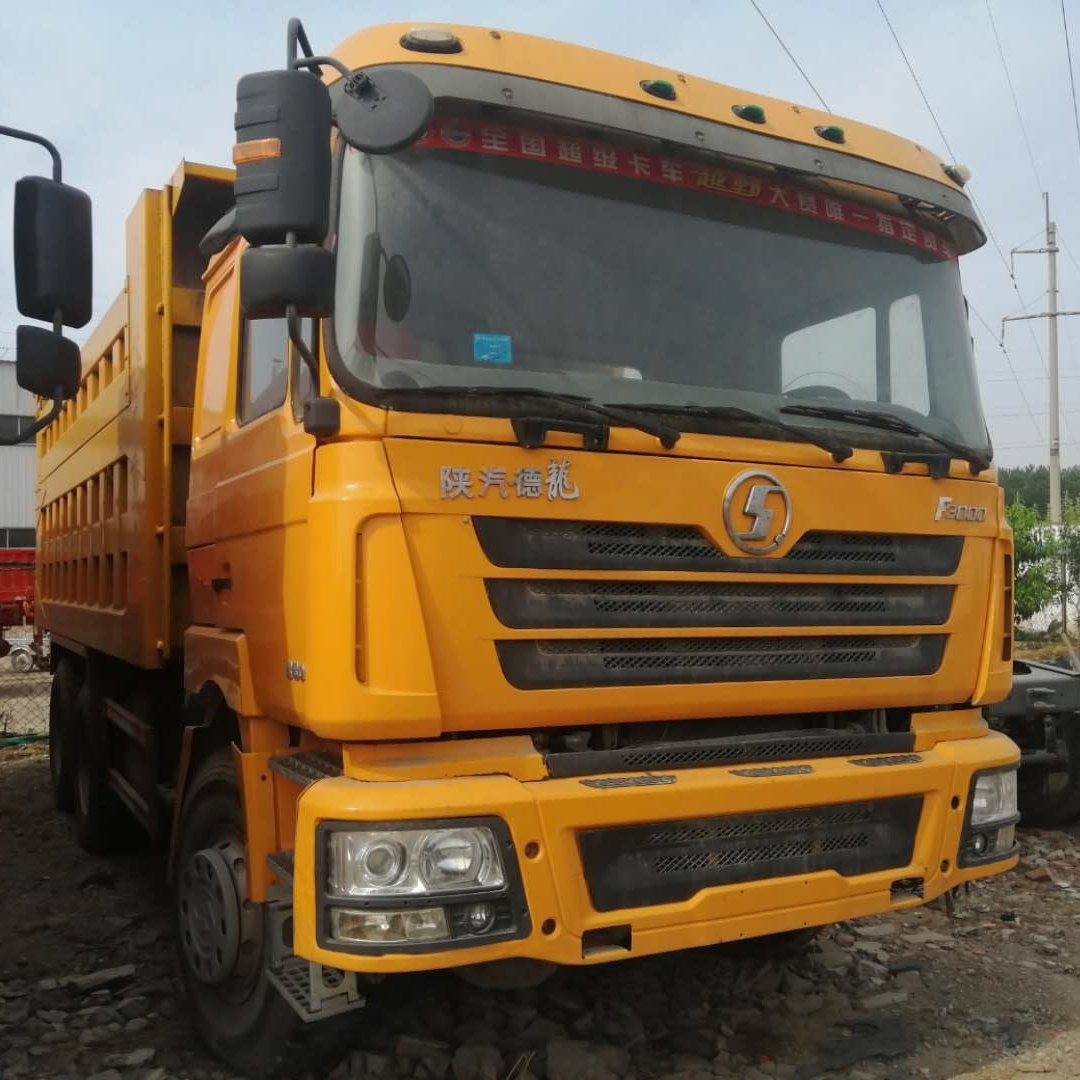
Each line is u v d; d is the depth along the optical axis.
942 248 4.44
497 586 3.15
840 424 3.83
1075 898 5.68
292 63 3.15
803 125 4.12
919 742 3.85
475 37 3.54
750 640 3.55
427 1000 4.16
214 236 4.38
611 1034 3.98
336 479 3.09
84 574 6.84
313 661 3.07
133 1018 4.30
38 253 3.57
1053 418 29.92
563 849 3.07
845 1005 4.30
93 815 6.72
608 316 3.58
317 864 2.97
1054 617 20.70
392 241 3.31
